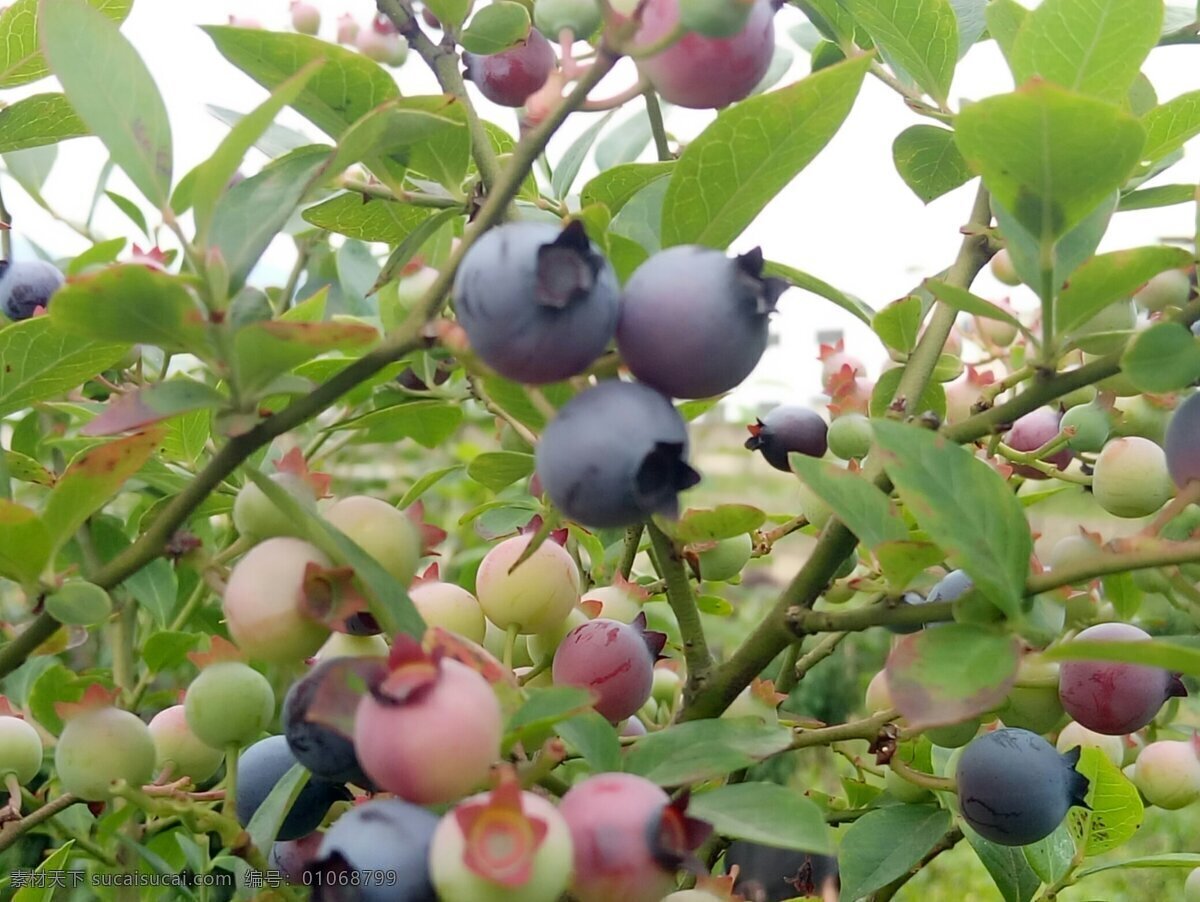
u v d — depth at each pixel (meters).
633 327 0.10
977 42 0.19
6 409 0.14
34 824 0.15
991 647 0.10
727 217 0.12
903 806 0.16
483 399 0.18
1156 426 0.17
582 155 0.18
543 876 0.08
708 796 0.10
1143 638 0.13
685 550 0.13
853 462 0.17
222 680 0.13
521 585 0.13
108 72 0.10
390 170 0.14
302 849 0.13
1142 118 0.15
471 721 0.09
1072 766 0.14
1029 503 0.20
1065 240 0.12
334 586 0.11
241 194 0.11
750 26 0.11
